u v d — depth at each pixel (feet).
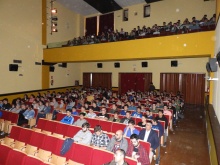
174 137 25.52
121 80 58.23
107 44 38.37
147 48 33.68
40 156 15.15
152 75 53.31
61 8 55.01
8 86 40.55
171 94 44.24
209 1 46.26
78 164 13.28
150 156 15.71
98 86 62.23
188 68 48.70
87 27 64.34
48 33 50.55
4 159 13.51
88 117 24.29
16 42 41.96
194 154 20.06
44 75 49.11
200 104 47.80
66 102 36.09
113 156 13.15
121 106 31.76
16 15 41.70
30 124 27.35
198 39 28.91
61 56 45.19
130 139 14.73
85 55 41.32
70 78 60.23
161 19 51.98
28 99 38.86
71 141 15.71
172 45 31.19
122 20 57.72
